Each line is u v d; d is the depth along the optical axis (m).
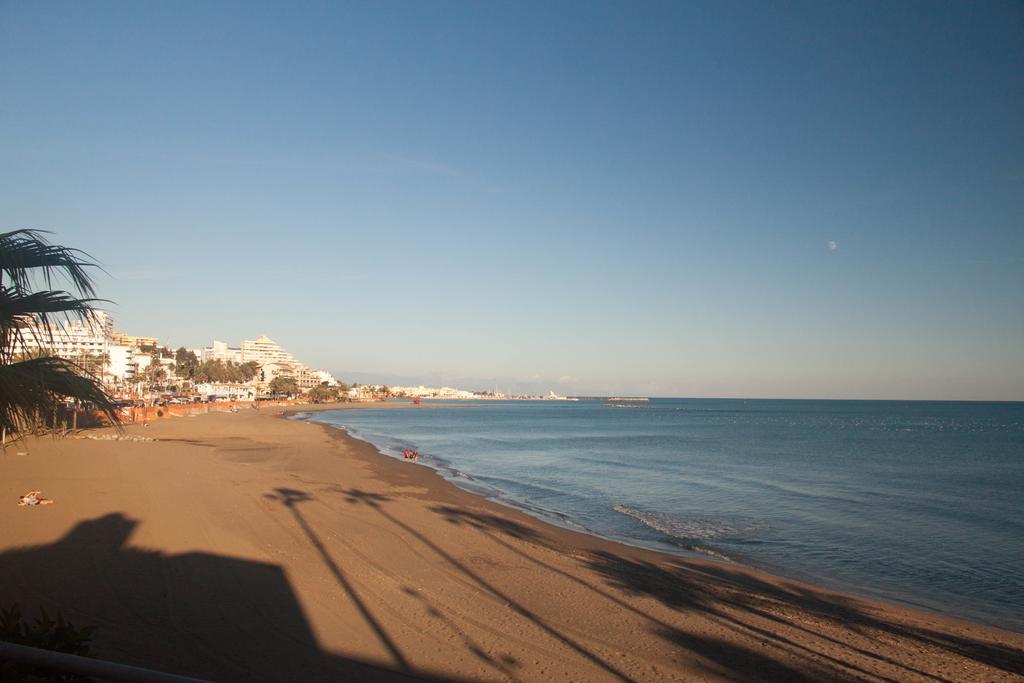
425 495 22.17
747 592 11.91
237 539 12.91
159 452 30.75
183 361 170.38
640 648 8.58
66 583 9.57
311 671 7.04
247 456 33.41
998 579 13.76
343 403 181.00
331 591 10.05
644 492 25.92
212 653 7.32
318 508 17.41
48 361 6.32
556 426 89.06
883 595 12.52
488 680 7.23
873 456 44.06
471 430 76.50
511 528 16.94
